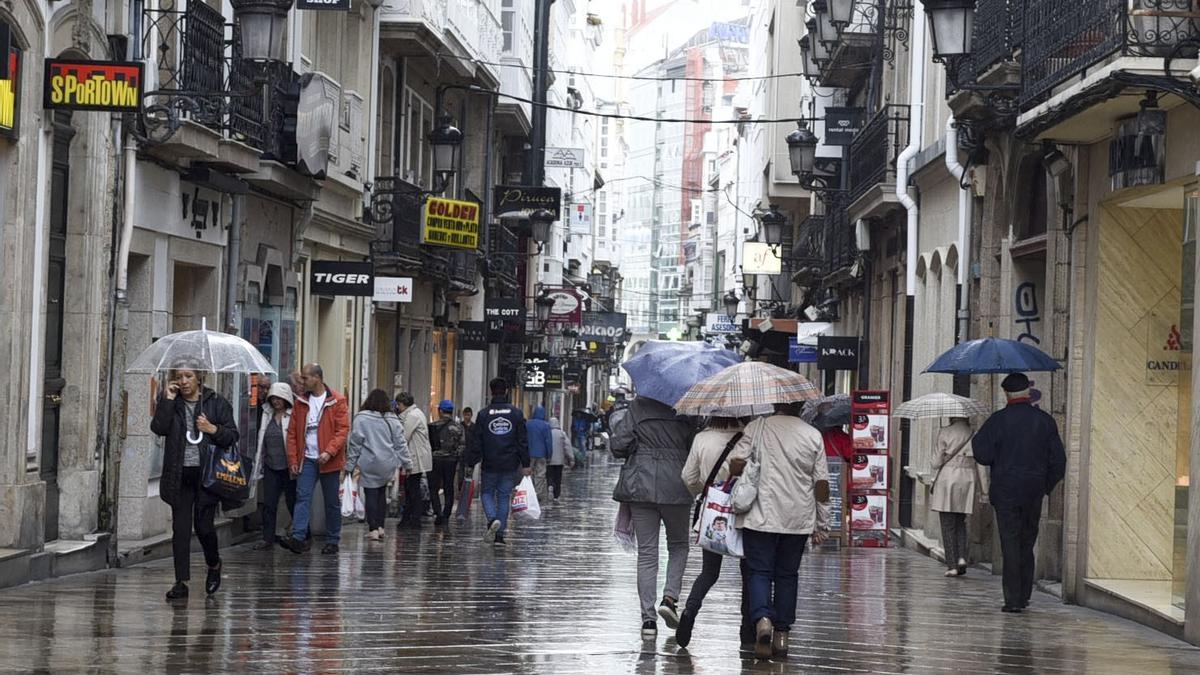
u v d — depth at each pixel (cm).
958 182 3544
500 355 8031
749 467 1706
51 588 2161
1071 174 2564
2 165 2181
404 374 5288
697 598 1764
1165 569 2377
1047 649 1825
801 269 6319
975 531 3130
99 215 2464
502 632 1856
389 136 4909
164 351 2088
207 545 2105
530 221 6894
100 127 2461
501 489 3334
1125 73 1955
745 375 1741
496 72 6350
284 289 3625
